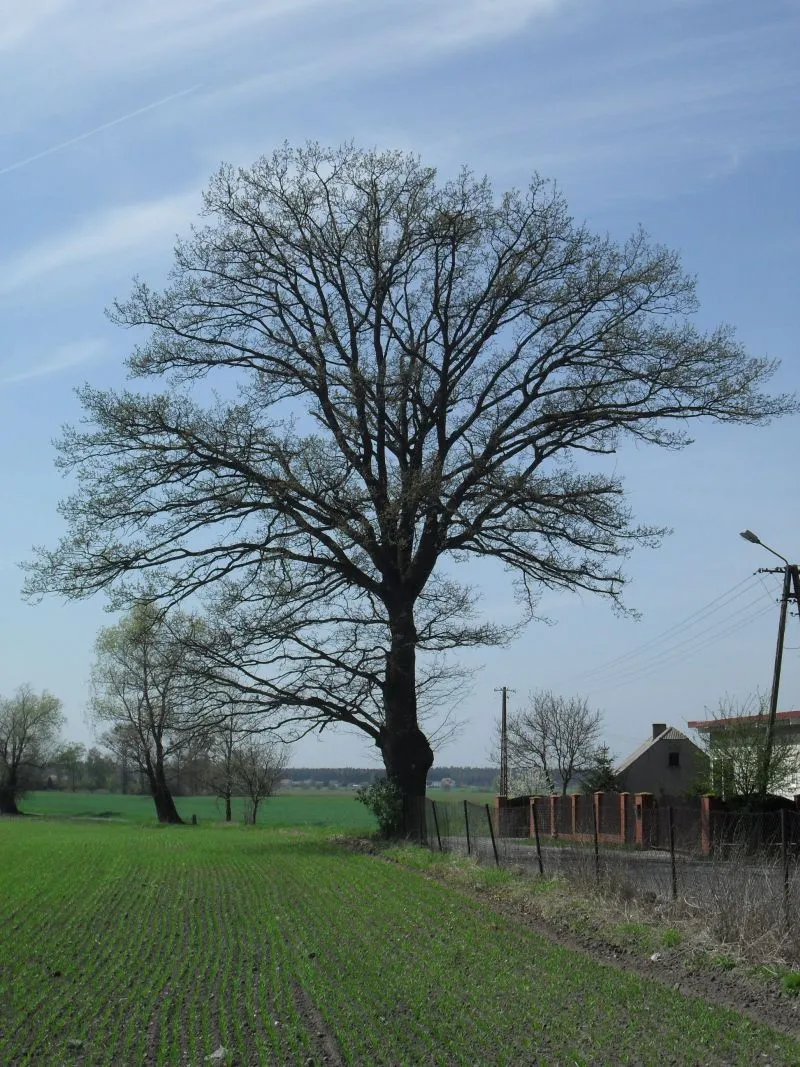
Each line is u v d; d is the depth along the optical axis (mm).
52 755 108438
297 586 31906
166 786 77938
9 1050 10188
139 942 15953
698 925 14367
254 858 30469
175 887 23250
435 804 30000
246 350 33125
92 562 30938
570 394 31891
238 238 32594
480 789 128000
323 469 31125
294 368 32469
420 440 33625
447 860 25672
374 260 32500
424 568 33000
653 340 30688
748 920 13414
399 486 30500
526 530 31766
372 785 33562
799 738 36344
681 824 25422
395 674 33094
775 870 14719
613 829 35375
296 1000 11812
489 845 28672
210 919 18203
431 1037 10164
